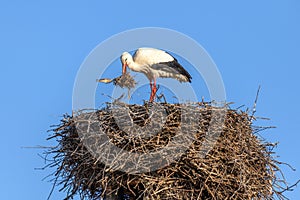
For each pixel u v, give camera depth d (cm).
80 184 1359
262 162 1383
